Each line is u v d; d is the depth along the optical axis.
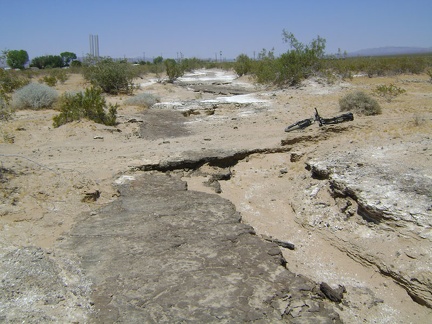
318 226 7.61
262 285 5.38
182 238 6.58
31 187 7.87
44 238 6.51
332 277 6.35
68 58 65.12
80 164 9.89
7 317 4.54
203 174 10.16
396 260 6.13
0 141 11.79
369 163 8.66
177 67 35.81
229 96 22.30
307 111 16.16
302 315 4.87
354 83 23.75
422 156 8.63
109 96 23.00
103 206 7.79
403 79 25.95
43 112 16.59
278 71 25.70
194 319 4.68
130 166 9.84
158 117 16.12
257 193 9.44
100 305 4.91
